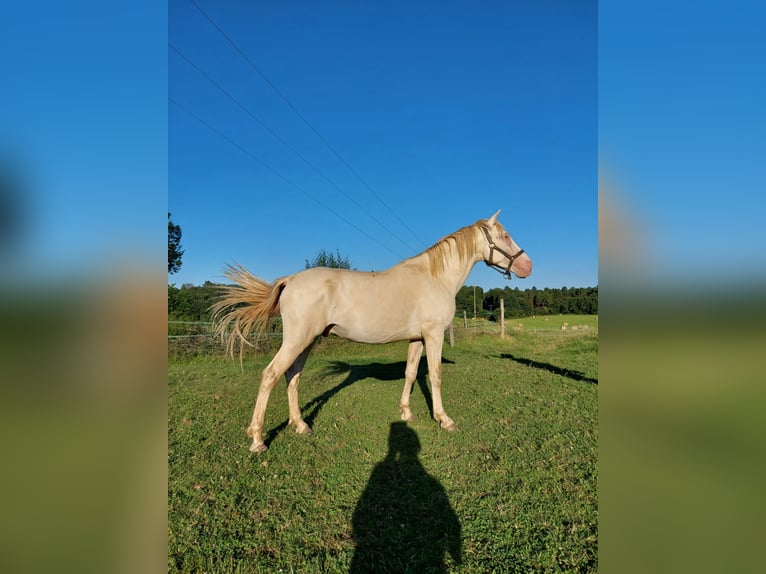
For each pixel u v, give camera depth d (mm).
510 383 6262
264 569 2029
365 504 2617
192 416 4633
